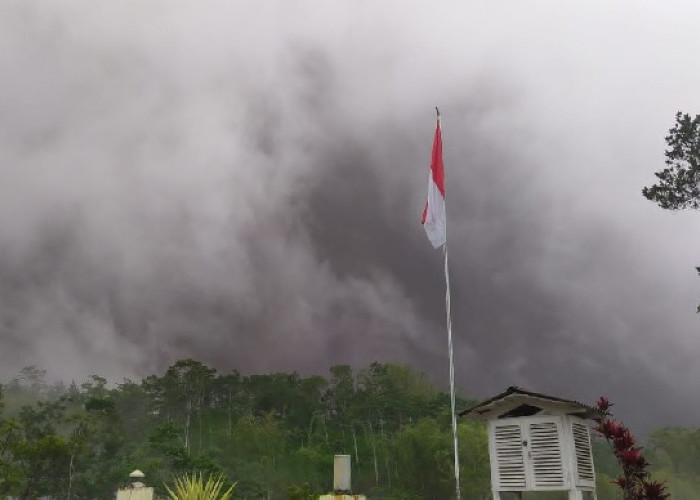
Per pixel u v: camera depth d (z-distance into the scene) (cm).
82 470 8000
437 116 2053
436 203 1947
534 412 1391
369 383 17925
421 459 11138
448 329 1761
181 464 8419
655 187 3184
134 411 14500
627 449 802
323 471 13062
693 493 11400
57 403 8912
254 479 11075
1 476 6000
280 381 17388
